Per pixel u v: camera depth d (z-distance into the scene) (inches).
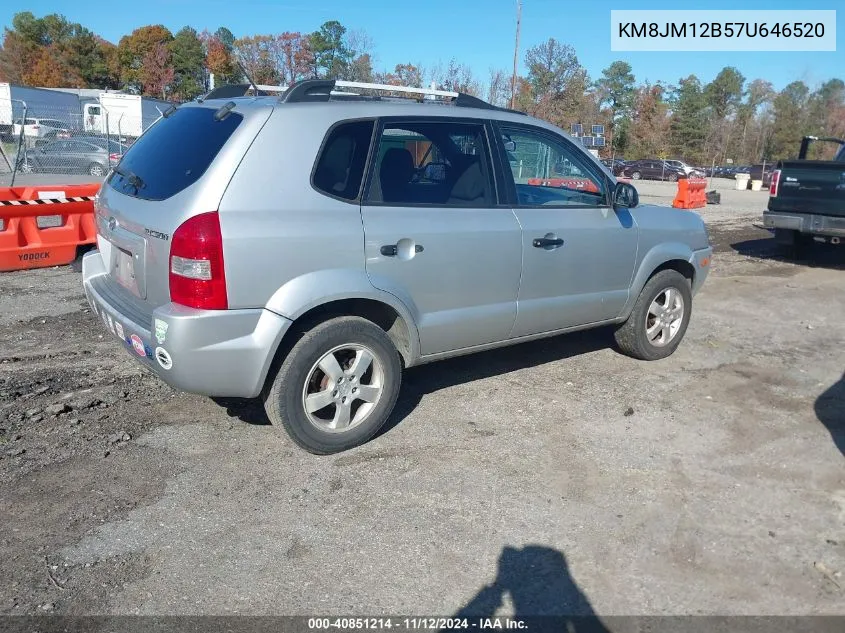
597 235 195.0
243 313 137.8
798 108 2491.4
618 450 164.9
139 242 145.0
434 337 168.2
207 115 154.3
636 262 208.7
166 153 154.6
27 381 194.7
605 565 123.0
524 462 158.1
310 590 114.9
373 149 155.3
